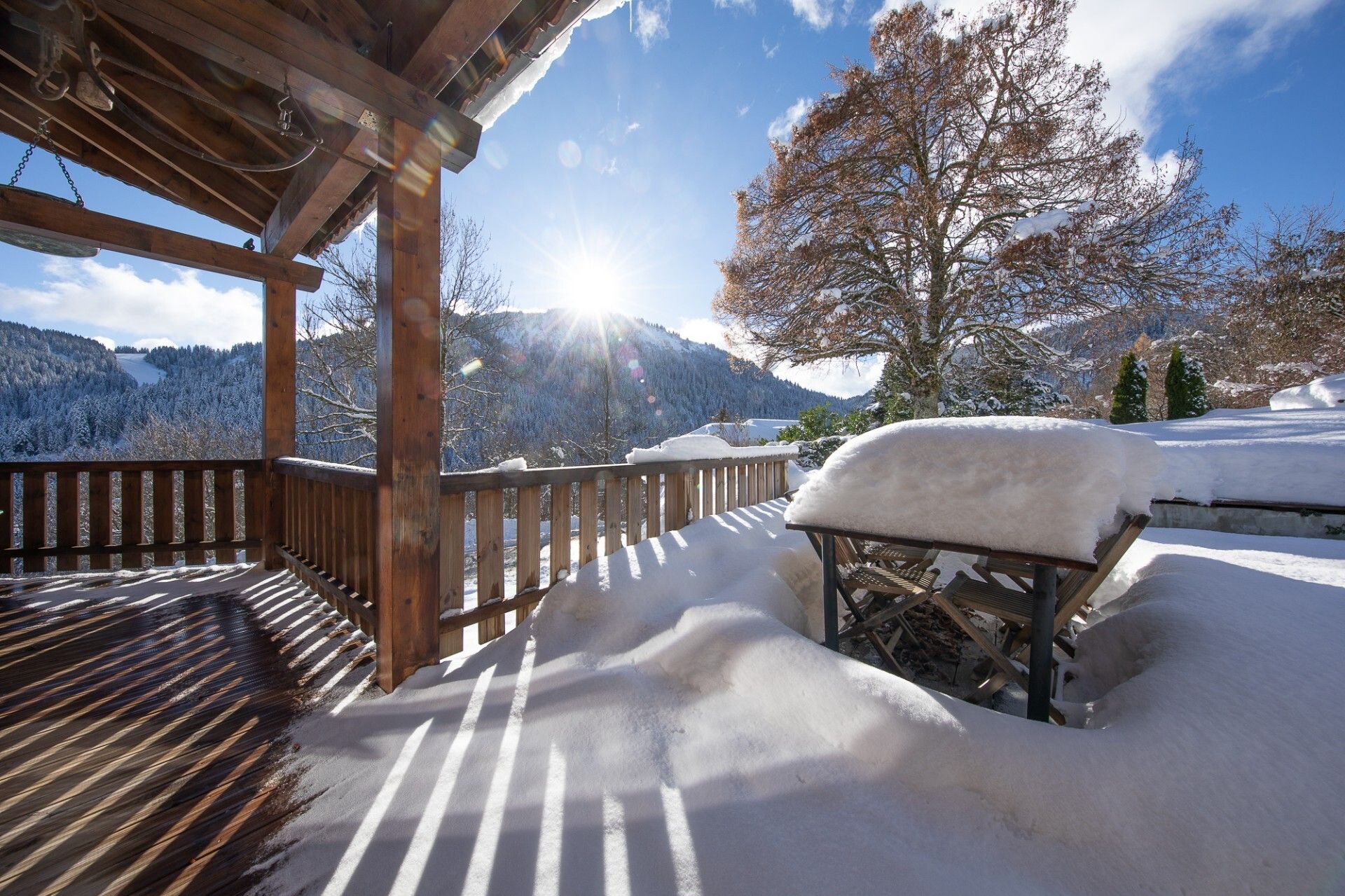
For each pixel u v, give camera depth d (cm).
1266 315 1384
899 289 1048
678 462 395
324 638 275
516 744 175
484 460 1764
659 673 206
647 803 146
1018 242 887
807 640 188
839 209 1038
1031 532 156
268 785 163
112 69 274
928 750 142
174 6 166
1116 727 136
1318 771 115
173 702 211
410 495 224
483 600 261
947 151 1080
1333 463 342
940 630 286
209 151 331
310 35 191
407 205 223
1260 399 1356
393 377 218
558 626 256
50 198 286
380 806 151
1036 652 163
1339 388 862
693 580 279
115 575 387
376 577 260
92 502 391
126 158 337
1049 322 1016
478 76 242
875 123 1030
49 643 269
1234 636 154
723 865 124
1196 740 125
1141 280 952
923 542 178
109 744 183
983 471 171
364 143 243
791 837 131
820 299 1087
